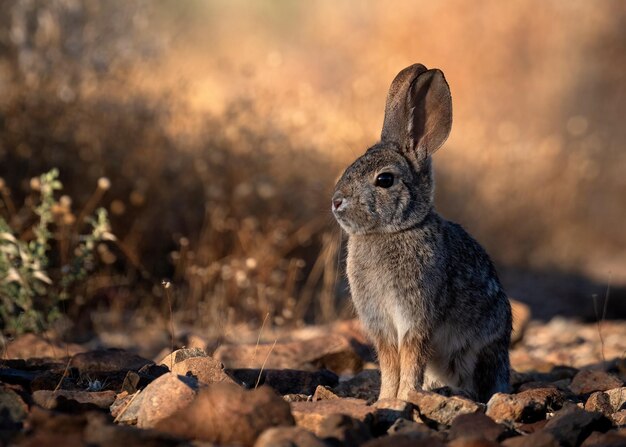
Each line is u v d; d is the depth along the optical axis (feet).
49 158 42.34
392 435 17.66
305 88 55.26
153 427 18.08
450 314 24.93
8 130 42.37
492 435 18.63
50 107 43.24
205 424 17.56
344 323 34.04
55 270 37.83
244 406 17.76
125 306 41.39
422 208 24.85
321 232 46.57
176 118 46.68
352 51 83.71
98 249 40.50
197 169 44.16
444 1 86.38
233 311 38.50
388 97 26.50
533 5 85.87
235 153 45.83
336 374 30.63
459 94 83.25
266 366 30.17
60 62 43.75
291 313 39.86
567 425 19.30
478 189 59.00
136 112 44.52
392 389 25.04
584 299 52.54
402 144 25.59
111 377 24.88
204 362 22.33
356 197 24.59
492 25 85.61
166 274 43.62
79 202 41.83
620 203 70.08
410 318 24.34
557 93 83.25
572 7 85.87
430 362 25.71
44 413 17.44
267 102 49.98
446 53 84.69
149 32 51.47
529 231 61.72
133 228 42.80
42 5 45.42
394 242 24.67
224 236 43.75
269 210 45.27
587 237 66.69
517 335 39.47
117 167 43.24
